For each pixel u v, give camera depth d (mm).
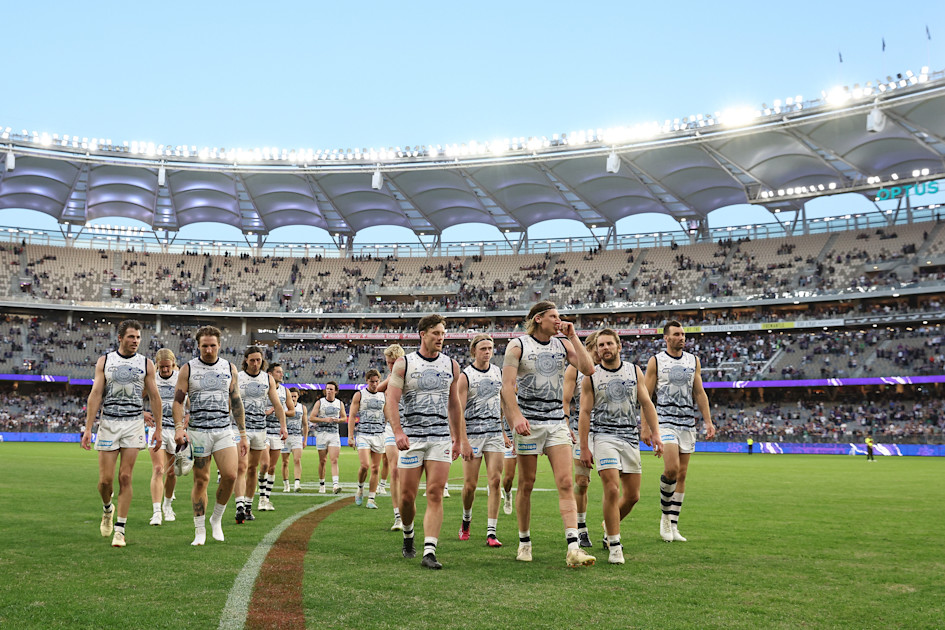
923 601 5547
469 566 6863
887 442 44156
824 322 52438
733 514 11562
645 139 49562
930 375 46562
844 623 4918
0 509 10922
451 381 7367
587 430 7445
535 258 67188
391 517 10891
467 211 64125
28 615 4867
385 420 12578
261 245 69250
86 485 15414
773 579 6328
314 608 5152
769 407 52438
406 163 56000
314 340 63906
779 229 61438
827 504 13320
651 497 14367
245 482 10227
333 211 64812
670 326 8930
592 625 4777
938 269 52281
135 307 60094
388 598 5469
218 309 62281
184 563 6816
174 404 8211
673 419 8742
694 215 62562
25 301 57781
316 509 12000
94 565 6664
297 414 15805
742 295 57125
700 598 5578
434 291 65125
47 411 54062
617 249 65875
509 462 11500
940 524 10336
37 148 52156
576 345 7211
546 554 7613
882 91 41469
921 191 49375
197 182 59062
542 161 53625
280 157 56281
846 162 48562
